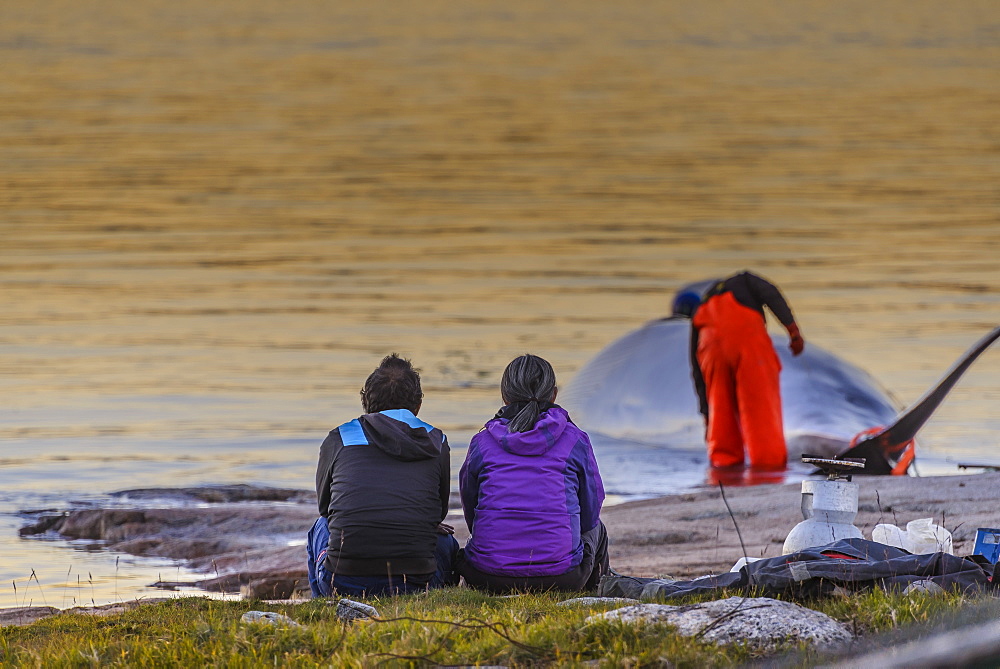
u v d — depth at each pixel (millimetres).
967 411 56219
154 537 37438
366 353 71125
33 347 72250
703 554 32500
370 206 139250
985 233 120625
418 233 121812
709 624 19688
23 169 162000
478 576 25156
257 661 19375
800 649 18438
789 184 155125
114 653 20250
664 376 56469
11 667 19922
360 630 20641
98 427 53969
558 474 25234
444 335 76500
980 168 167625
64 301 87375
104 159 172875
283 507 40656
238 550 35906
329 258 107938
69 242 114000
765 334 49062
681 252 110688
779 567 22656
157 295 90125
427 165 171750
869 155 180625
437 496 25141
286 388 62219
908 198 144500
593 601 22750
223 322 80625
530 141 196750
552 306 86938
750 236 119500
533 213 134625
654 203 141250
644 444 52750
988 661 18266
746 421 48625
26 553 35906
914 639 18672
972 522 32750
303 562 33688
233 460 48344
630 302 88438
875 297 88750
